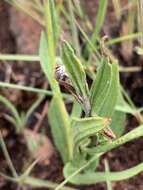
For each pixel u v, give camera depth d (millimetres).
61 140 117
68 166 113
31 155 131
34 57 114
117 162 128
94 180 108
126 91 136
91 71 118
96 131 87
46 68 93
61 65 81
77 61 81
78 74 83
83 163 110
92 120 85
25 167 130
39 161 130
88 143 101
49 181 128
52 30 89
